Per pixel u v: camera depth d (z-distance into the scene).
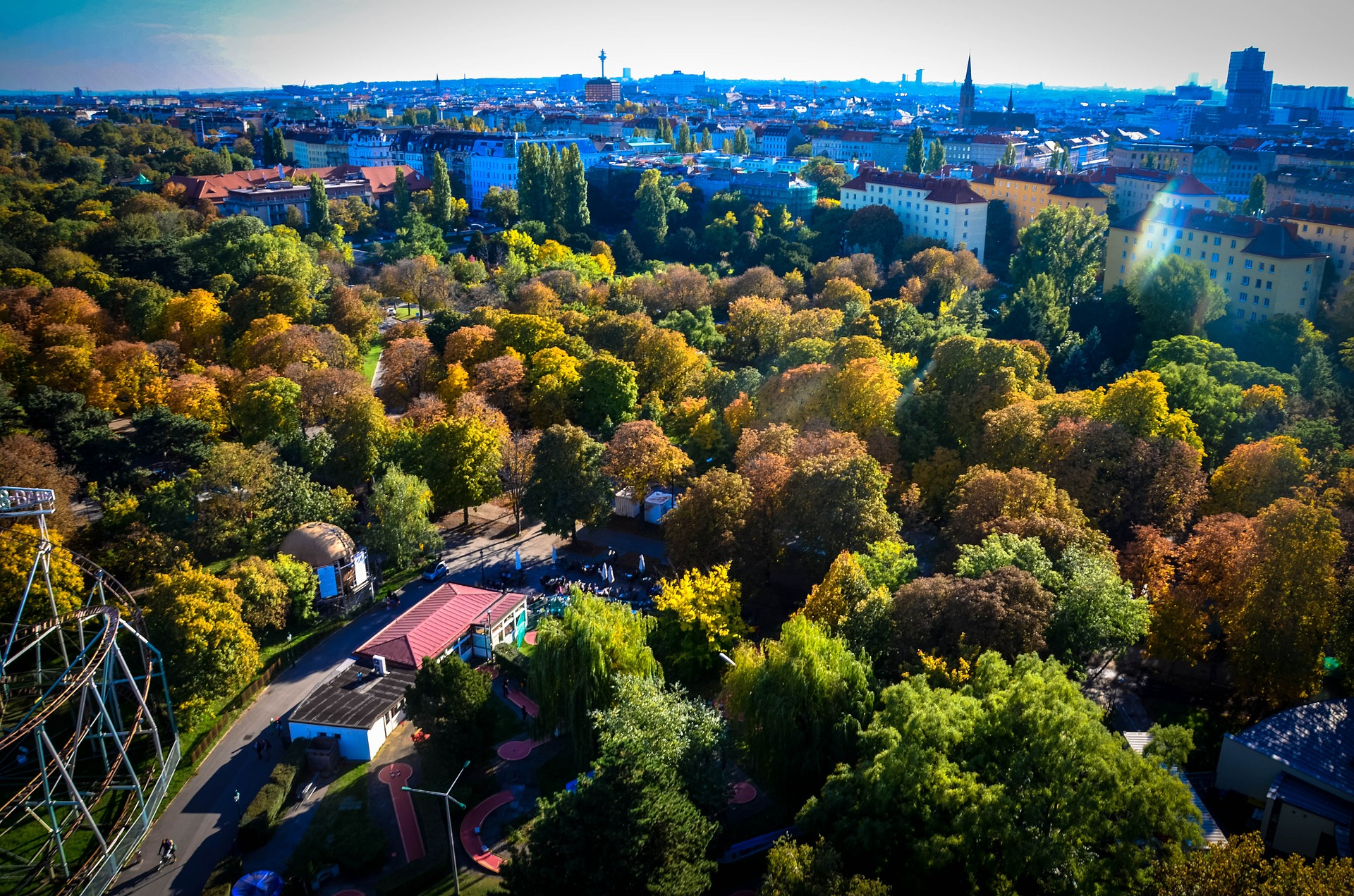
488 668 134.88
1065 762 78.44
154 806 104.81
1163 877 72.75
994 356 182.00
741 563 138.50
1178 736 84.19
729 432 187.75
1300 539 112.56
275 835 105.31
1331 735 97.25
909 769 81.81
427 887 96.94
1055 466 151.62
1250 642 113.19
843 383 177.00
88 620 132.88
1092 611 110.00
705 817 87.81
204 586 127.94
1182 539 149.50
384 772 114.69
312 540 150.75
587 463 163.62
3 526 143.50
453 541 174.00
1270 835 93.31
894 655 109.56
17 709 118.38
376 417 186.88
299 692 131.75
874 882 74.75
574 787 102.38
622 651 113.38
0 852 99.12
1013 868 76.69
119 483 180.38
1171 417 160.25
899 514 159.38
